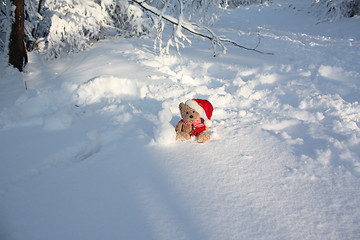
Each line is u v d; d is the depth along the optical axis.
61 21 7.40
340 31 15.21
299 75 5.63
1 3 6.41
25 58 6.77
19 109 3.95
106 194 2.32
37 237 1.89
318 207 2.16
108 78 4.82
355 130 3.40
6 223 2.02
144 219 2.04
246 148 3.05
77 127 3.58
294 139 3.24
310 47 9.45
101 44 8.41
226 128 3.56
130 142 3.15
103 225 1.99
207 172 2.60
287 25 19.48
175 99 4.39
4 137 3.37
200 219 2.03
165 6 6.34
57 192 2.36
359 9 18.38
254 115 3.95
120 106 4.07
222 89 4.84
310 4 24.14
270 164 2.74
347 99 4.63
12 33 6.16
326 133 3.35
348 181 2.48
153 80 5.13
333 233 1.92
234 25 19.94
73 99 4.43
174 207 2.15
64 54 7.97
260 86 5.29
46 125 3.57
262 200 2.23
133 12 8.61
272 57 7.77
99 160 2.82
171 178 2.52
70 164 2.85
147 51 7.54
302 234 1.90
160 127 3.10
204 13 9.11
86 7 7.84
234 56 7.71
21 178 2.60
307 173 2.59
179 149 3.03
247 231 1.92
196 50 8.47
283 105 4.23
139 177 2.54
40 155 2.94
